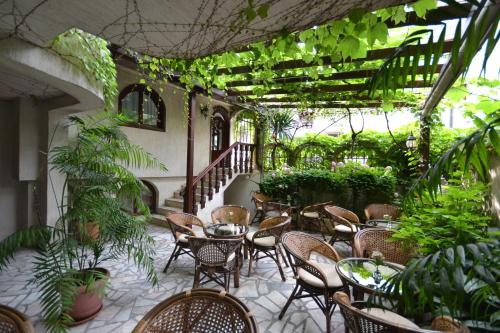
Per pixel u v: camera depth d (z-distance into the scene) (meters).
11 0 1.34
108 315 2.47
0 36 1.71
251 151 7.52
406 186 5.64
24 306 2.57
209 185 5.90
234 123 8.02
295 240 2.85
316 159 7.36
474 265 1.04
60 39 2.11
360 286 2.07
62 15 1.51
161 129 5.92
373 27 1.70
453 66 0.96
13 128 3.70
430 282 1.02
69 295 1.86
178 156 6.32
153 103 5.83
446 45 2.46
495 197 2.78
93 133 2.81
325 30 1.97
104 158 2.62
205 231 3.57
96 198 2.32
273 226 3.51
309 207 5.36
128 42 1.94
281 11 1.52
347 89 4.36
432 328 1.73
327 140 7.36
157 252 4.15
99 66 2.70
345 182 5.69
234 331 1.41
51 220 3.75
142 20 1.60
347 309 1.58
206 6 1.46
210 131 7.26
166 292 2.94
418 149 5.34
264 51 2.60
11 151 3.77
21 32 1.70
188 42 1.93
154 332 1.40
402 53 1.11
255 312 2.63
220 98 5.56
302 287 2.53
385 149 6.50
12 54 1.77
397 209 4.76
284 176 6.30
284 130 7.56
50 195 3.74
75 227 2.43
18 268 3.38
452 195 2.60
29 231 1.99
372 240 3.03
